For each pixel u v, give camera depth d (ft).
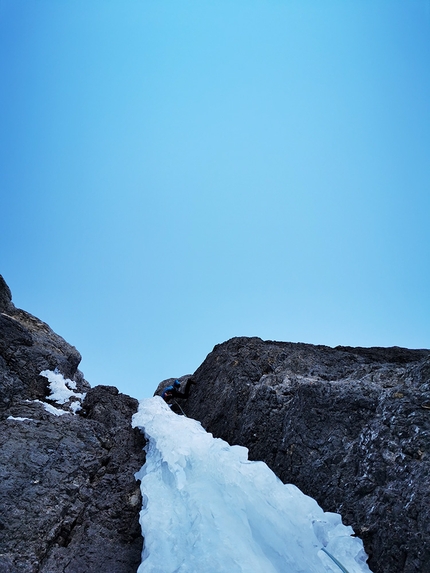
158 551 17.60
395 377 24.57
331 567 16.96
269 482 20.54
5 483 20.12
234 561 15.99
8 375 27.76
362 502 19.25
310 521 18.84
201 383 34.76
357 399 23.34
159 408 29.27
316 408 23.98
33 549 18.08
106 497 22.02
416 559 16.21
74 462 22.94
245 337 34.94
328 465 21.53
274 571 16.20
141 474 23.16
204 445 23.31
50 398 28.73
